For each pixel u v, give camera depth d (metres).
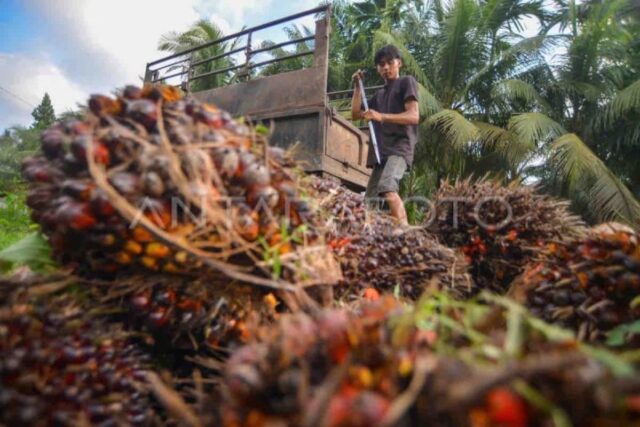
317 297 1.13
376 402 0.56
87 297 1.09
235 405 0.64
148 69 6.24
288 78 4.15
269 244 1.07
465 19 13.66
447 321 0.78
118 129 0.97
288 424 0.59
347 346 0.65
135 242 0.98
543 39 14.07
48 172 1.05
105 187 0.89
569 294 1.23
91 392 0.85
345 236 1.70
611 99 13.19
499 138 12.41
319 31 4.11
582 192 11.98
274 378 0.63
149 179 0.93
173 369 1.17
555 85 13.76
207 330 1.11
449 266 1.92
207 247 1.02
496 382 0.54
